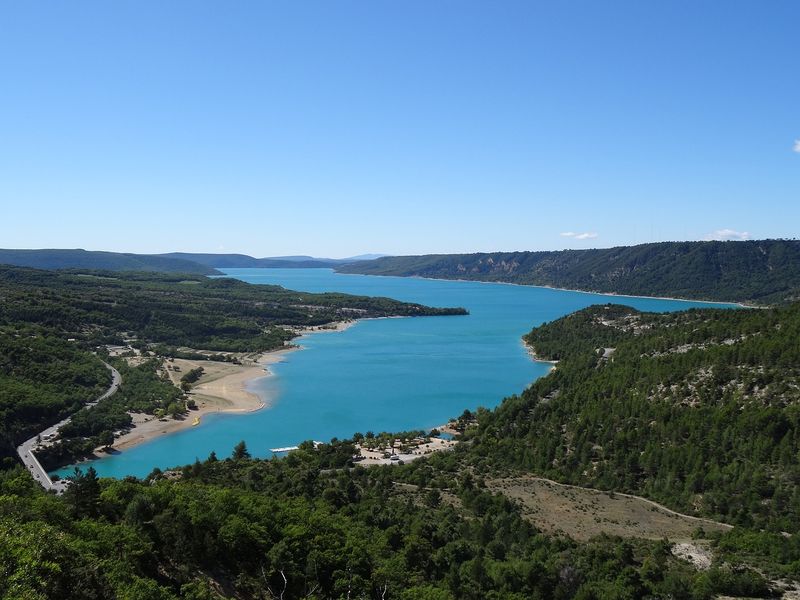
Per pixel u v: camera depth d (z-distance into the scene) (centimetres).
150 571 6538
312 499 10806
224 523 7594
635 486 13412
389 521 9900
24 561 5012
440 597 6944
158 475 13000
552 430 17025
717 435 14188
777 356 16888
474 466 15138
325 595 7069
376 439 18162
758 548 9250
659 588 7819
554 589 7888
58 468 15788
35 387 19738
